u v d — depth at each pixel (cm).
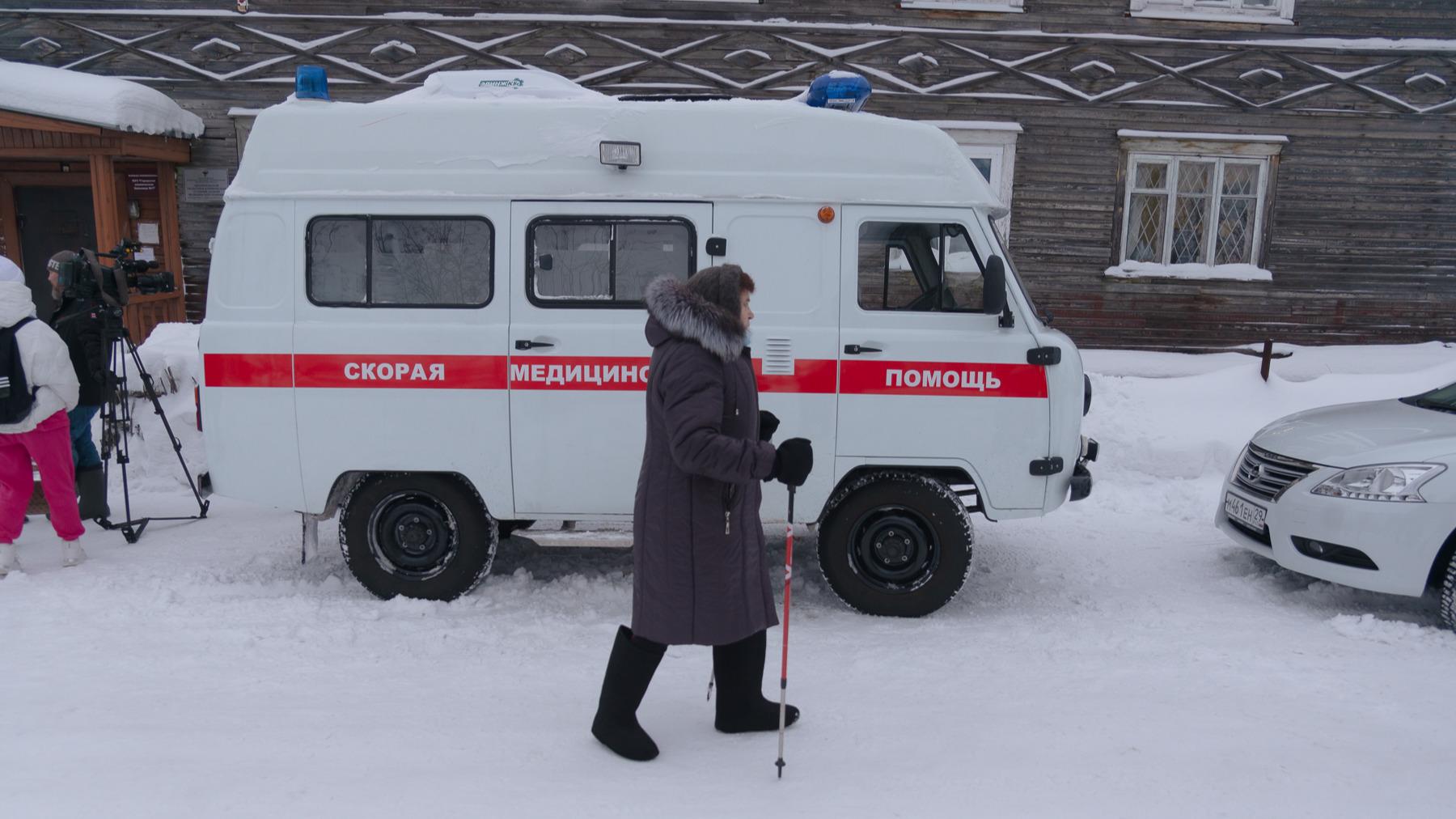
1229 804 307
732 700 351
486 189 489
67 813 293
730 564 323
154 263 686
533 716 369
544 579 554
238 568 566
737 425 319
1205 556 613
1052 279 1132
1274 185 1123
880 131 491
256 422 494
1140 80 1101
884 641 459
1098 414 839
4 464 532
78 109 909
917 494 492
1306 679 412
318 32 1063
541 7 1067
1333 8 1105
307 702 379
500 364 489
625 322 490
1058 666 427
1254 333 1144
